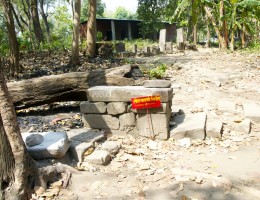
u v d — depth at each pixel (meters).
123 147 4.61
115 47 15.13
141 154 4.39
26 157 3.42
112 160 4.27
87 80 5.96
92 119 5.03
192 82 8.11
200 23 27.33
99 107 4.94
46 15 29.64
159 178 3.73
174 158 4.25
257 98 6.59
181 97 6.94
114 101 4.84
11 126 3.36
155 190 3.50
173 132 4.79
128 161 4.25
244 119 5.35
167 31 34.75
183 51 16.69
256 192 3.32
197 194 3.37
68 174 3.77
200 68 10.02
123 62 11.84
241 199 3.26
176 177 3.70
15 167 3.28
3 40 16.83
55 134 4.32
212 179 3.60
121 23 33.84
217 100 6.54
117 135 4.96
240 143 4.64
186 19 27.80
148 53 15.20
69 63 12.06
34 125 5.45
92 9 13.48
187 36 30.00
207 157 4.25
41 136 4.11
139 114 4.78
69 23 28.56
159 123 4.72
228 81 8.12
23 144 3.46
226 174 3.76
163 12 30.52
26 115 6.18
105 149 4.40
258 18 15.63
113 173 3.93
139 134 4.85
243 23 16.80
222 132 4.97
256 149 4.44
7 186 3.21
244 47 17.16
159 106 4.64
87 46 13.82
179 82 8.20
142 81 6.09
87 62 12.28
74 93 6.02
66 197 3.44
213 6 16.66
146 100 4.62
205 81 8.11
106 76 6.00
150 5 30.31
